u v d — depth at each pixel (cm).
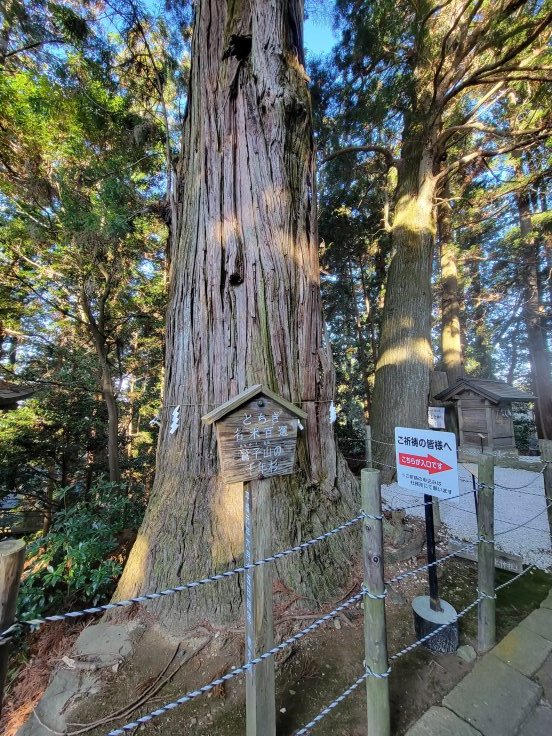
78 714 141
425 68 553
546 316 916
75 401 644
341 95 613
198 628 185
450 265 1013
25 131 468
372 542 130
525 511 408
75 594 239
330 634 185
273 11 267
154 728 136
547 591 237
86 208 443
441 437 180
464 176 900
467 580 247
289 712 142
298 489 234
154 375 908
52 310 658
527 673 163
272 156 258
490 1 476
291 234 261
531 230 855
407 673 164
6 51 454
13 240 533
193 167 272
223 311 234
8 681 176
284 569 209
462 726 136
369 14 510
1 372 716
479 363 1363
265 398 134
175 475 228
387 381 561
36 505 595
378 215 903
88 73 477
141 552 219
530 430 1069
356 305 1066
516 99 722
